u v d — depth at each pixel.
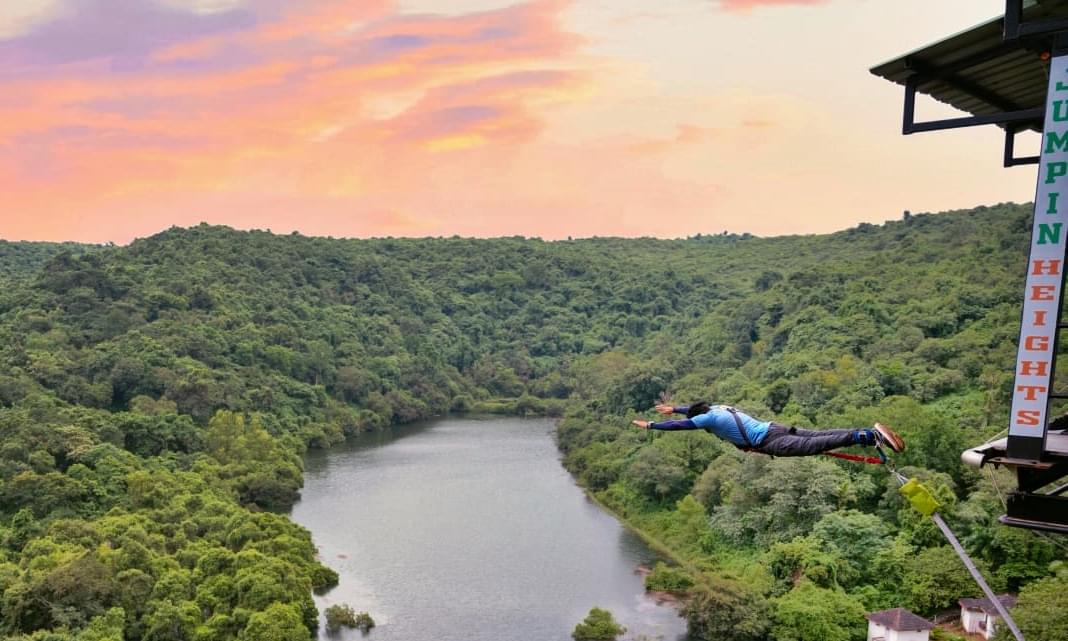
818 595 57.34
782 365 108.19
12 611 52.75
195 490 85.19
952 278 115.38
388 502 99.44
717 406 15.43
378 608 67.06
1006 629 48.25
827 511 67.75
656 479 89.50
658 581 70.75
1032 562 57.00
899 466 71.31
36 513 72.00
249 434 108.38
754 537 73.12
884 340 105.12
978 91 16.53
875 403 87.56
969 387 89.25
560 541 84.25
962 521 61.94
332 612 63.75
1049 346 12.78
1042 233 12.82
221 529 73.62
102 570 56.72
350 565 77.19
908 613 53.41
